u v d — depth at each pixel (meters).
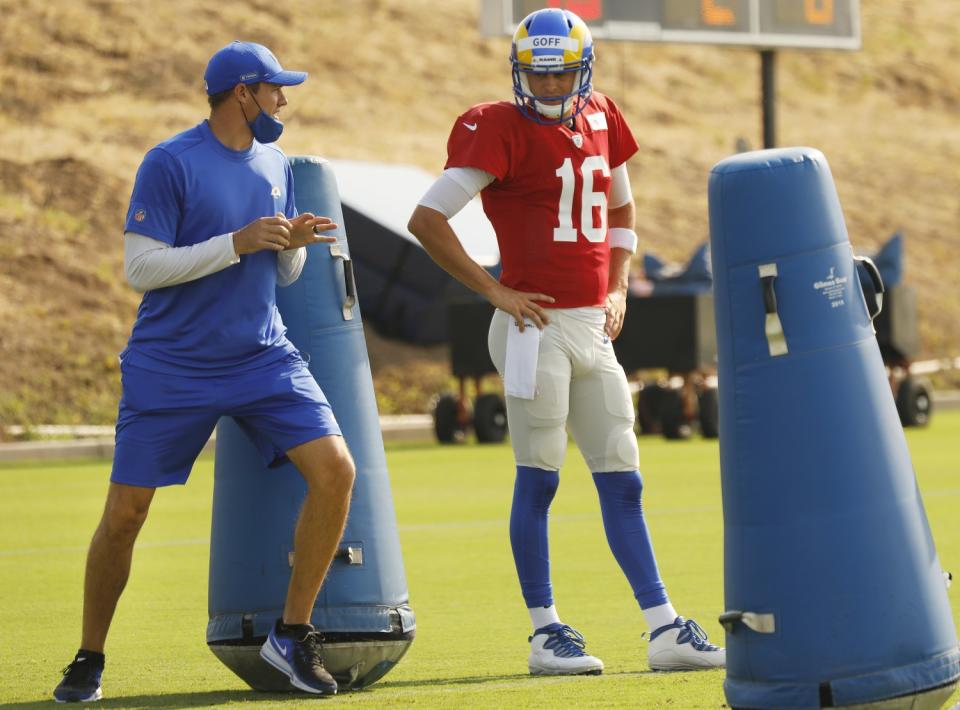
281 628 19.20
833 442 15.41
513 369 20.73
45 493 49.88
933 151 123.75
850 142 122.38
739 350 15.72
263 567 19.61
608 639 23.80
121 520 19.30
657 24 59.41
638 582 21.14
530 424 20.91
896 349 70.25
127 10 104.06
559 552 33.91
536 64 20.16
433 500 45.75
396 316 81.88
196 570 32.50
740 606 15.64
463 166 20.47
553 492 21.25
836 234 15.77
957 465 52.81
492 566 32.34
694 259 69.31
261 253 19.20
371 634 19.64
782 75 130.25
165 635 24.91
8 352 73.31
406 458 61.06
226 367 19.09
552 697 18.89
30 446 65.62
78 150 90.12
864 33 140.12
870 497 15.41
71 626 25.94
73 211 84.50
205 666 22.14
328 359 20.08
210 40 105.12
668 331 65.69
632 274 78.56
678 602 26.97
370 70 109.50
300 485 19.61
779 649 15.38
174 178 19.00
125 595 29.22
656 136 114.31
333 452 19.06
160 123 95.62
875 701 15.20
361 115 104.19
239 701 19.19
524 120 20.61
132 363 19.28
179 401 19.06
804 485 15.38
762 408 15.56
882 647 15.23
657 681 19.91
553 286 20.77
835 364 15.55
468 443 69.75
